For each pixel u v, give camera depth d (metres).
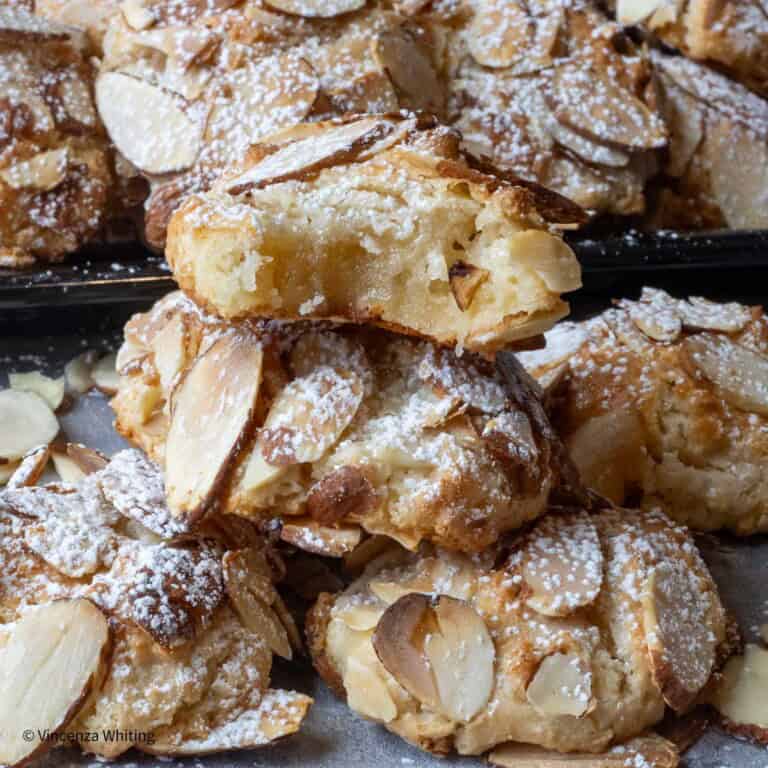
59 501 0.25
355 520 0.25
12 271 0.31
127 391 0.27
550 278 0.24
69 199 0.32
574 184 0.32
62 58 0.32
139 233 0.33
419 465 0.25
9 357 0.31
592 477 0.28
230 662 0.24
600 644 0.24
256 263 0.24
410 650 0.24
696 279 0.33
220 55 0.31
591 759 0.24
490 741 0.24
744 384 0.28
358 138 0.25
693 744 0.24
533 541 0.25
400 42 0.32
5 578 0.24
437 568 0.25
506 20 0.33
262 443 0.25
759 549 0.28
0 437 0.29
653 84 0.33
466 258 0.25
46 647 0.23
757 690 0.25
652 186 0.34
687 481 0.28
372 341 0.26
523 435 0.25
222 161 0.31
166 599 0.24
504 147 0.32
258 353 0.25
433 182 0.25
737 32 0.34
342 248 0.25
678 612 0.25
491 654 0.24
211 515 0.25
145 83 0.31
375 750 0.24
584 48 0.33
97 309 0.32
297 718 0.24
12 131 0.31
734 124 0.34
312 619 0.25
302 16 0.31
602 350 0.29
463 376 0.25
